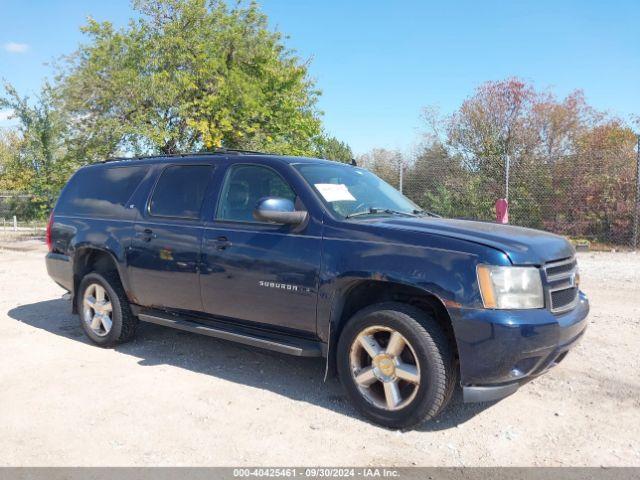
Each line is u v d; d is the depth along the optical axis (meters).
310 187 4.33
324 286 3.98
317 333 4.10
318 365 5.07
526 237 3.83
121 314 5.47
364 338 3.86
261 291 4.33
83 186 6.10
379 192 4.95
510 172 14.10
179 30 15.45
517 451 3.43
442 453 3.41
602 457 3.34
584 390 4.36
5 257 13.30
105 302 5.63
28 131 17.45
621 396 4.23
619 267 9.95
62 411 4.03
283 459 3.34
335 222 4.07
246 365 5.07
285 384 4.59
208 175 4.98
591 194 12.99
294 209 4.29
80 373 4.85
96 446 3.51
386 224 3.96
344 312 4.09
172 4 15.53
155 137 14.55
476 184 14.32
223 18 16.25
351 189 4.66
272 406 4.14
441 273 3.54
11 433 3.69
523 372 3.49
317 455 3.39
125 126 14.54
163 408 4.09
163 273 5.00
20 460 3.34
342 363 3.97
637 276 9.02
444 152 16.70
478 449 3.46
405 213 4.64
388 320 3.70
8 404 4.16
